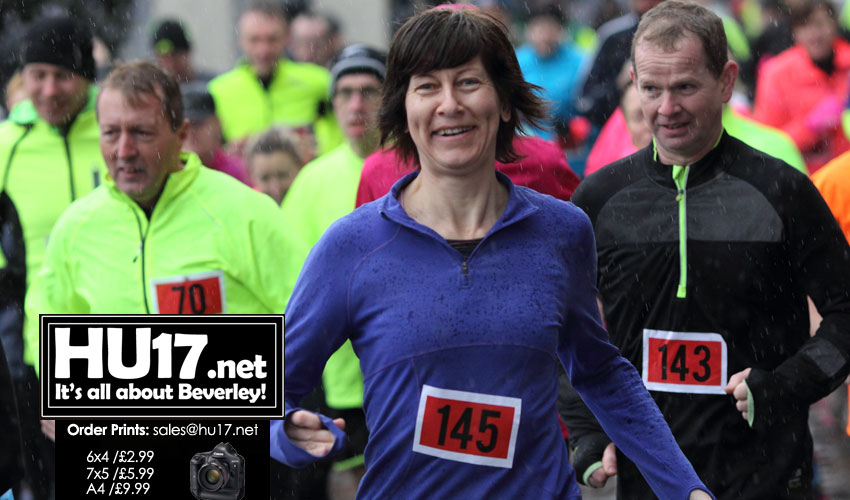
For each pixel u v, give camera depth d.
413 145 8.83
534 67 27.22
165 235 12.48
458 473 8.15
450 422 8.11
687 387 10.75
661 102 10.60
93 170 15.58
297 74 23.72
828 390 10.44
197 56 36.50
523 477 8.15
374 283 8.20
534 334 8.10
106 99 12.23
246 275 12.45
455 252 8.17
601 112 23.66
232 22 36.69
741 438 10.67
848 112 20.75
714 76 10.61
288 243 12.54
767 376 10.36
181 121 12.52
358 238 8.30
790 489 10.73
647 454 8.97
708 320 10.69
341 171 15.97
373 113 8.75
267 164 18.38
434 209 8.35
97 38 24.69
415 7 8.95
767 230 10.56
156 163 12.30
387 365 8.17
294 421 8.02
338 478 17.81
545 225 8.36
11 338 15.50
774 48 29.38
